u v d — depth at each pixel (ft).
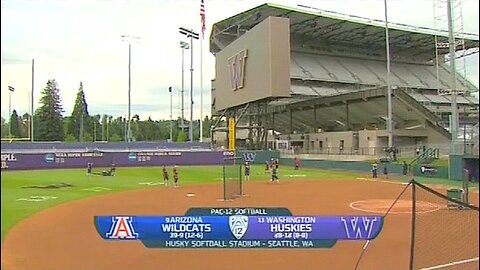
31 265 43.29
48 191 111.65
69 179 147.02
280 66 202.49
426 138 219.82
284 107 292.20
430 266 41.32
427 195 94.22
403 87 308.40
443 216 67.26
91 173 172.04
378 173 167.02
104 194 106.11
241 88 232.94
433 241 50.93
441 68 364.58
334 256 45.98
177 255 46.65
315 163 205.46
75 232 59.21
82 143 256.32
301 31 307.99
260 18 285.23
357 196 101.96
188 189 118.11
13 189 115.75
